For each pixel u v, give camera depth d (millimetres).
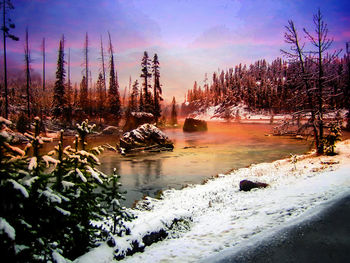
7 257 3527
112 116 59938
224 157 26281
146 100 63000
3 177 3771
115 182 6625
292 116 21812
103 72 60250
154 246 6844
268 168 18531
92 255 5203
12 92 59969
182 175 18844
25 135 4480
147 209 11617
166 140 32125
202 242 6531
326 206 6227
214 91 182250
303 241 4477
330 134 19359
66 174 5352
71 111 55094
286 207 7672
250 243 4867
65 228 4715
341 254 3871
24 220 3893
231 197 11891
